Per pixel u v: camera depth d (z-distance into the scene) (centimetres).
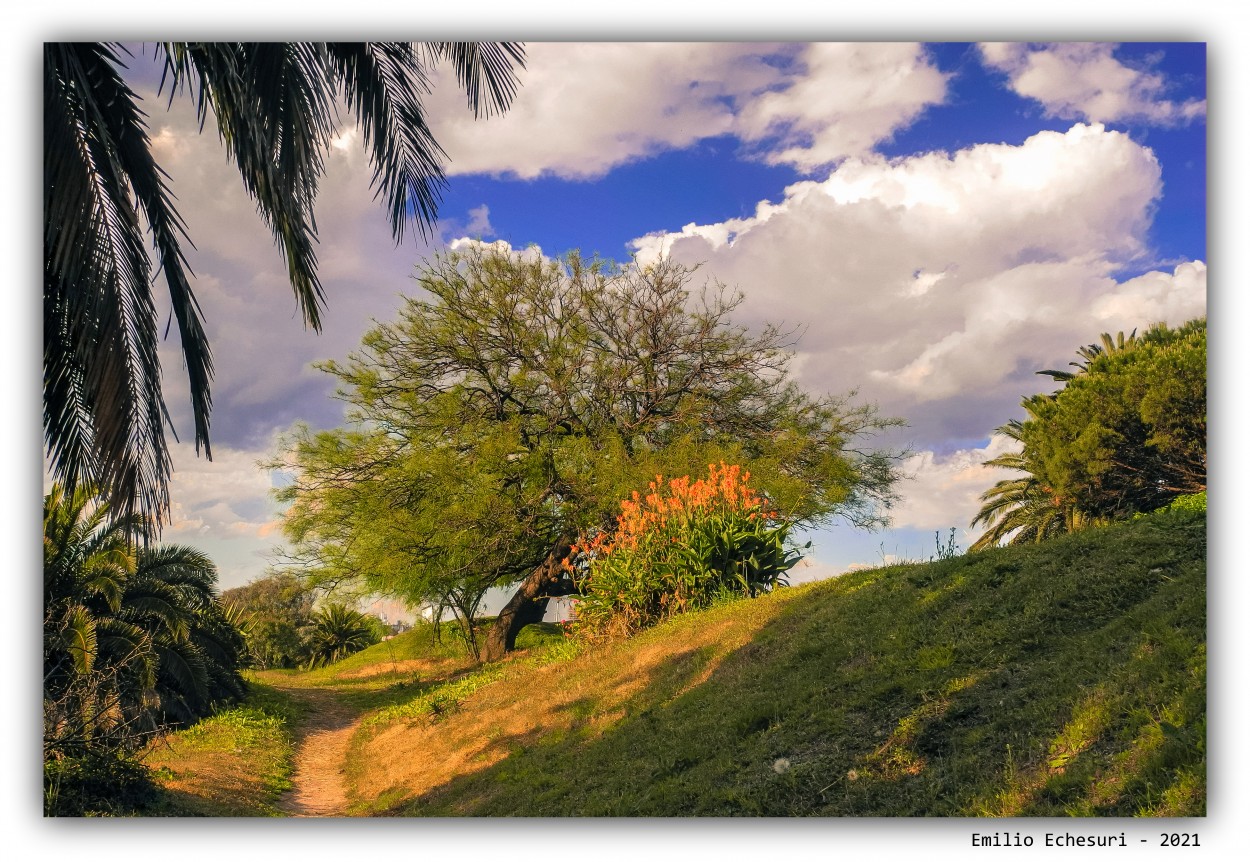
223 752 1287
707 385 2219
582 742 814
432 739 1164
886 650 641
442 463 2044
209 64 602
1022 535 2502
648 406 2227
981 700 516
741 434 2231
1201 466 1775
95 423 554
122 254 567
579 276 2259
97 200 550
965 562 752
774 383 2300
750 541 1111
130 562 1327
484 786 821
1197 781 380
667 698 808
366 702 2208
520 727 967
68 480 639
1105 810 390
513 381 2166
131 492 571
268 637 3866
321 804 1045
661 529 1166
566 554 2197
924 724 518
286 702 2127
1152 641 486
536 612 2511
